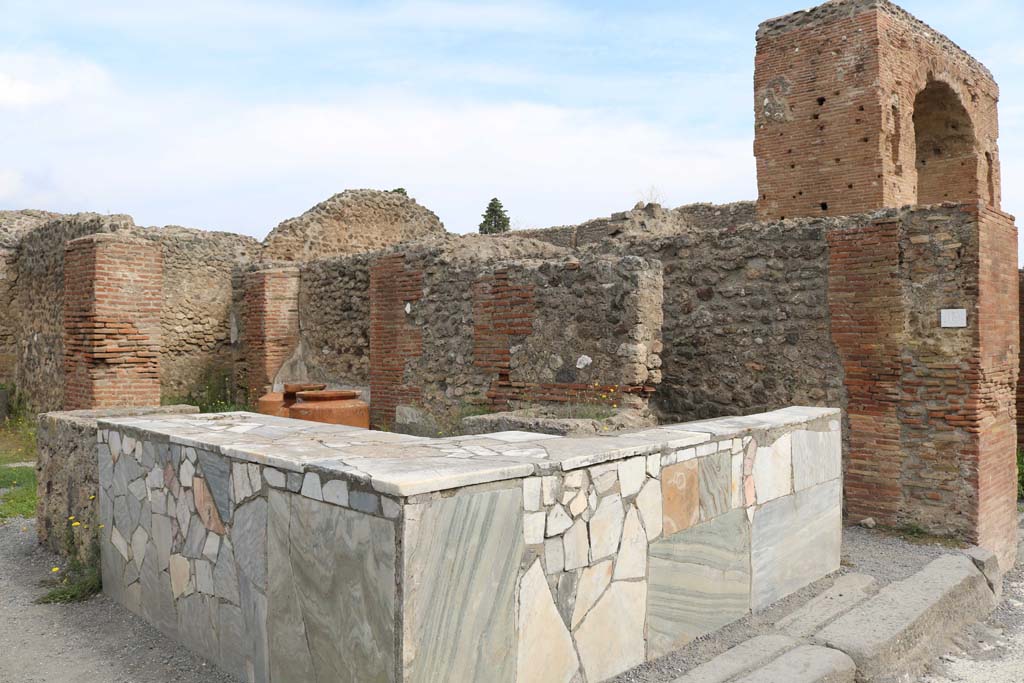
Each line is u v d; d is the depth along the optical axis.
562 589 2.88
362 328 10.09
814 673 3.24
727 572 3.81
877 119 9.47
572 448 3.16
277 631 2.91
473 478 2.51
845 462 5.90
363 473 2.49
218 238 12.65
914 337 5.55
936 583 4.51
